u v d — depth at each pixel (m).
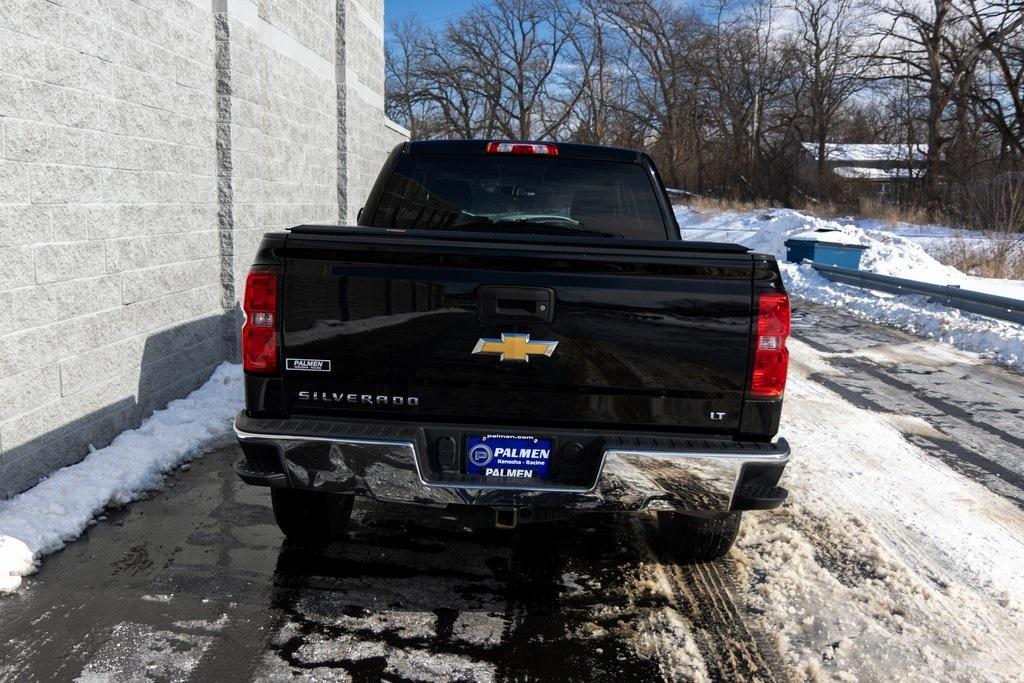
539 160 4.44
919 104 41.75
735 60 53.78
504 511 3.25
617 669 3.08
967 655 3.29
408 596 3.56
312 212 9.81
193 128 6.44
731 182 52.66
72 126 4.75
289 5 8.78
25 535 3.81
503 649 3.18
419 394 3.17
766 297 3.12
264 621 3.31
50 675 2.91
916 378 8.65
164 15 5.91
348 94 11.33
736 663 3.15
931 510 4.86
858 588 3.81
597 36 62.50
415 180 4.48
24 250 4.34
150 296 5.78
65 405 4.73
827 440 6.22
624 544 4.21
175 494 4.65
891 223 30.53
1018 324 10.84
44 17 4.45
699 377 3.15
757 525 4.50
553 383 3.15
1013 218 22.39
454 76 70.06
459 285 3.11
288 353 3.16
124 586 3.57
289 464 3.20
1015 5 33.91
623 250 3.14
